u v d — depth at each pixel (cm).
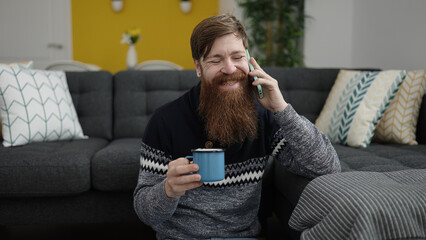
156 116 116
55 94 206
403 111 189
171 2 526
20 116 186
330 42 369
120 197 167
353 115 188
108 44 523
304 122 109
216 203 115
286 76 233
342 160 151
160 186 98
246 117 107
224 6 457
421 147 176
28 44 501
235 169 116
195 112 113
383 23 299
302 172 117
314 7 367
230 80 103
